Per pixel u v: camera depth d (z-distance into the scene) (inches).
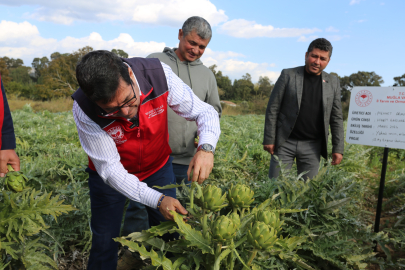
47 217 84.1
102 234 69.1
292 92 114.0
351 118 107.3
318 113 114.9
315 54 107.1
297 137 118.3
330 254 64.9
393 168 227.8
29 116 371.6
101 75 43.1
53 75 1459.2
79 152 174.6
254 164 202.1
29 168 107.4
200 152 59.0
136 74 58.8
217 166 139.6
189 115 67.7
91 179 68.9
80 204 92.2
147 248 82.1
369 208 143.5
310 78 114.0
